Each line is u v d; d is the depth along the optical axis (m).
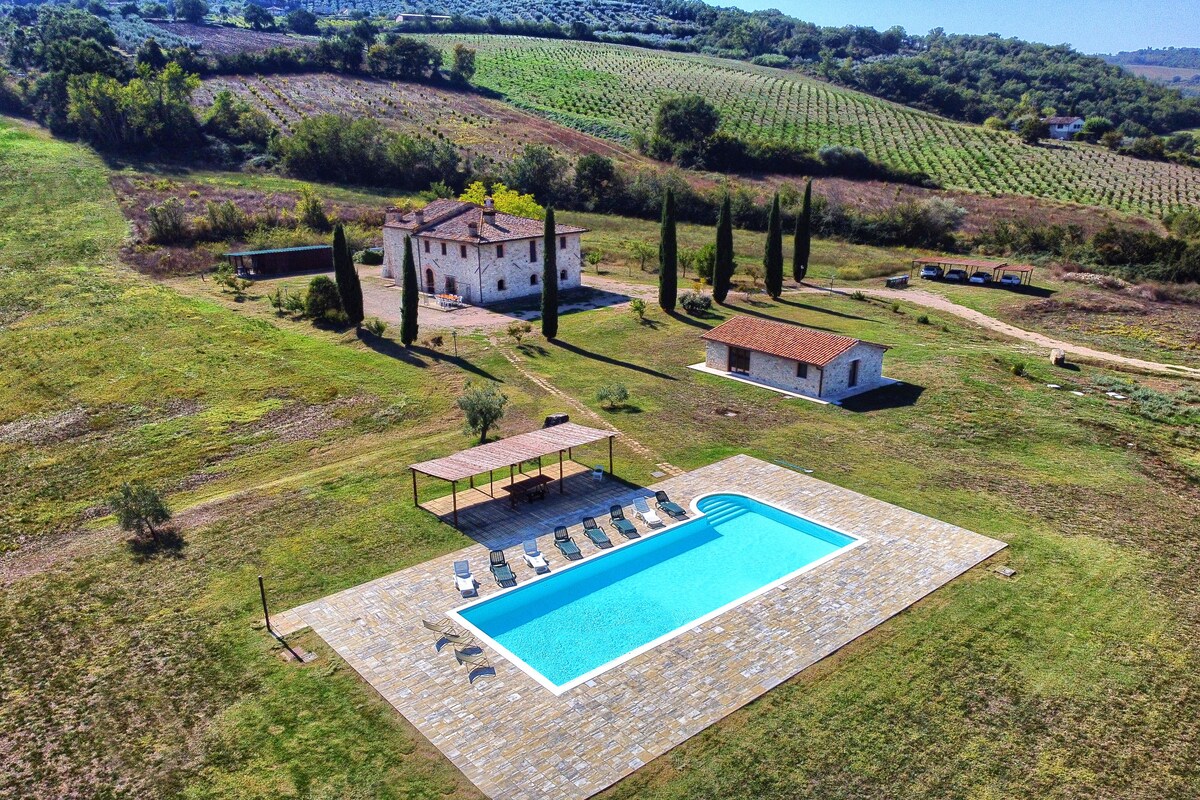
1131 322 66.56
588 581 28.77
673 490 35.44
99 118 114.62
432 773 19.50
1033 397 46.66
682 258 84.31
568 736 20.72
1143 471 37.28
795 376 47.56
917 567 28.89
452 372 50.53
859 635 24.92
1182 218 98.19
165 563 29.72
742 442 40.59
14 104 128.88
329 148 116.00
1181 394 48.47
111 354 54.12
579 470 37.50
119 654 24.58
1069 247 89.62
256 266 77.88
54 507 35.53
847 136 152.88
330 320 60.44
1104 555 29.84
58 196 93.69
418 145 118.50
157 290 68.56
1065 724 21.31
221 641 24.97
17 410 46.28
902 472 37.03
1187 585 27.94
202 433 42.72
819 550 31.00
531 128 145.25
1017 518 32.69
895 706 21.83
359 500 34.34
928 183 126.31
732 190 113.31
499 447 34.44
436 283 72.12
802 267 77.25
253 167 116.00
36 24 187.62
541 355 54.09
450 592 27.41
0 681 23.58
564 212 111.69
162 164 111.94
